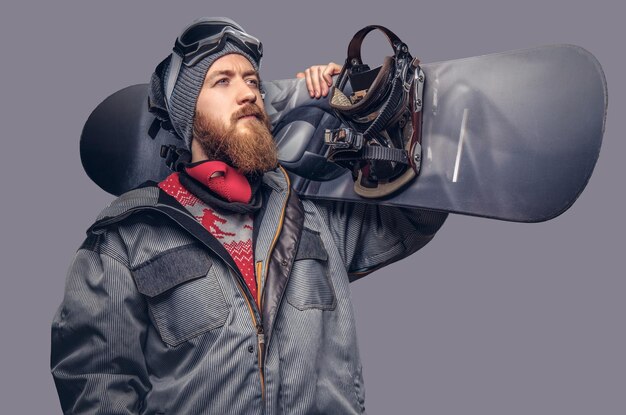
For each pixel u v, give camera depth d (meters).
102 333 4.11
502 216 3.97
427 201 4.13
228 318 4.05
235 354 4.02
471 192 4.04
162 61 4.40
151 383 4.16
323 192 4.41
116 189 4.76
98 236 4.20
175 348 4.07
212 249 4.09
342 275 4.30
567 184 3.84
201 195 4.21
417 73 4.12
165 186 4.30
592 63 3.82
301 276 4.17
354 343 4.25
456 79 4.10
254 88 4.30
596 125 3.78
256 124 4.21
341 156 4.19
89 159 4.79
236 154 4.17
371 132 4.11
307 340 4.09
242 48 4.27
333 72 4.45
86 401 4.12
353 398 4.20
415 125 4.12
